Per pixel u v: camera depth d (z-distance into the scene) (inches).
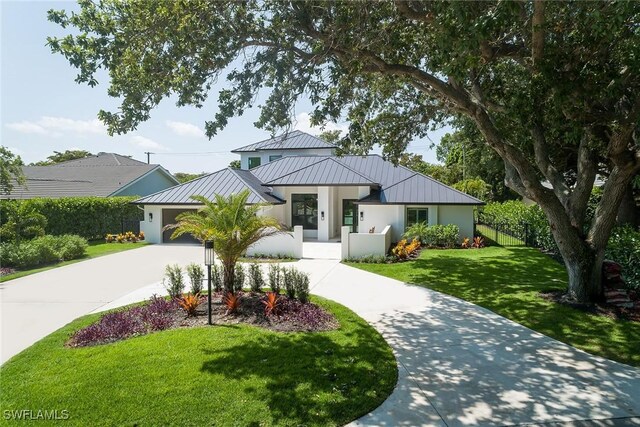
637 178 306.0
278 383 210.5
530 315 337.4
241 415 181.5
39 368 230.1
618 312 337.1
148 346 259.3
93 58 276.2
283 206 918.4
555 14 287.0
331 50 309.1
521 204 1018.1
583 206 377.4
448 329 305.3
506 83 454.6
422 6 319.9
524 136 432.5
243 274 407.8
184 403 190.7
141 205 925.8
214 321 315.0
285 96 303.7
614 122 301.9
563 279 474.6
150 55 289.3
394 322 322.7
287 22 289.4
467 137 634.2
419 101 517.3
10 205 609.6
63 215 850.1
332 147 1187.9
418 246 725.9
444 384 215.0
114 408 186.5
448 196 818.8
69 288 450.0
